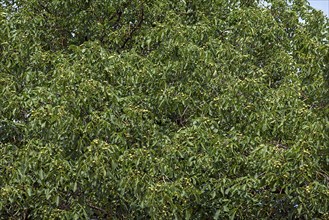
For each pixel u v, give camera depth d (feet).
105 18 54.19
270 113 40.81
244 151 41.19
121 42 52.65
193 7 54.75
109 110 39.14
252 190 40.52
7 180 38.75
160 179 39.27
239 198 39.17
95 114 38.55
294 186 37.09
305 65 43.80
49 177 37.60
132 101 42.93
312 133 35.96
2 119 42.42
